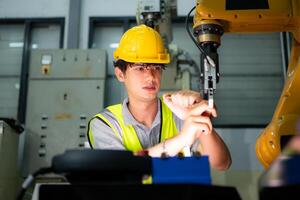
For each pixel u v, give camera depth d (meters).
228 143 3.85
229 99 4.10
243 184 3.65
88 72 3.71
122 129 1.57
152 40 1.61
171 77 3.26
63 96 3.66
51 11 4.27
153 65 1.57
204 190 0.69
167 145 1.12
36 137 3.60
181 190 0.69
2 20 4.29
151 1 2.51
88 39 4.19
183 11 4.21
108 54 4.20
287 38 4.14
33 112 3.64
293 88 1.38
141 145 1.56
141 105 1.58
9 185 3.32
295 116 1.35
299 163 0.63
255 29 1.48
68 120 3.62
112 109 1.64
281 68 4.18
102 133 1.54
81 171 0.69
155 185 0.69
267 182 0.65
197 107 1.14
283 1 1.40
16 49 4.27
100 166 0.69
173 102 1.26
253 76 4.16
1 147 3.16
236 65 4.19
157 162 0.73
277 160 0.65
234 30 1.48
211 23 1.41
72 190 0.69
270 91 4.12
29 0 4.30
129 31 1.69
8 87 4.17
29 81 3.71
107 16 4.24
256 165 3.75
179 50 3.44
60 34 4.23
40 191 0.69
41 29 4.30
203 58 1.40
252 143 3.84
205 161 0.73
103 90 3.68
